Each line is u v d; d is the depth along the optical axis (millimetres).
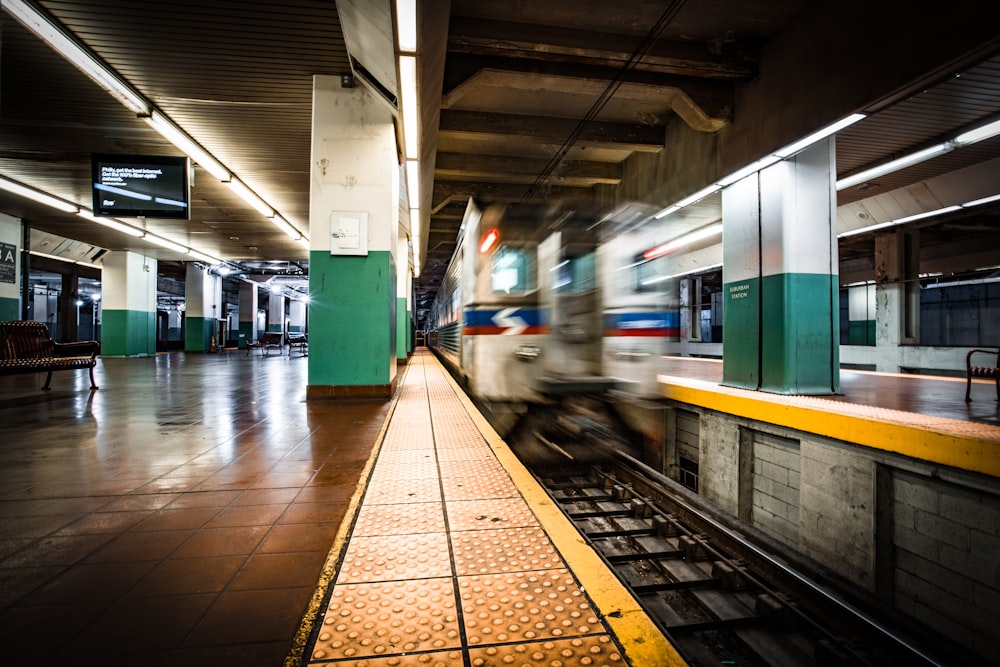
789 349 6582
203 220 15781
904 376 10492
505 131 8922
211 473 3555
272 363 17812
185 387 9305
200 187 12375
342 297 7141
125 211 8969
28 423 5484
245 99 7898
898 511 4328
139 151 9945
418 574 2078
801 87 6020
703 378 9203
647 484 6020
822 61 5707
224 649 1567
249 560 2207
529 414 5891
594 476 6527
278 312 40312
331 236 7070
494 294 6059
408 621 1736
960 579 3766
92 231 17016
